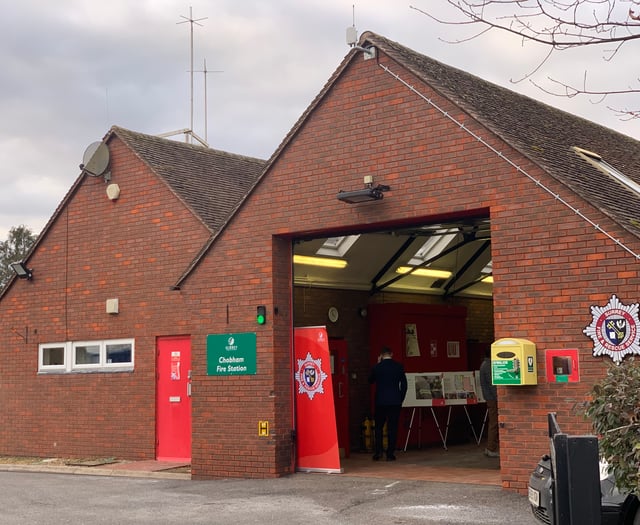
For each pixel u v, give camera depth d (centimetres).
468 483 1289
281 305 1486
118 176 1908
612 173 1449
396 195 1339
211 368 1531
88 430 1889
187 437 1745
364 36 1393
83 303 1930
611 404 662
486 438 2123
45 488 1441
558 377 1160
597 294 1137
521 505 1102
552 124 1631
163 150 2002
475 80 1647
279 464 1452
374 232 1449
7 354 2053
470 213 1283
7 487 1466
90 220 1942
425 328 1973
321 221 1420
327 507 1157
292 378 1494
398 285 2031
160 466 1677
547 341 1174
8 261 5525
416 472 1458
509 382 1169
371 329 1955
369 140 1377
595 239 1145
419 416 1916
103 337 1886
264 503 1208
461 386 1928
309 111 1442
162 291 1800
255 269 1495
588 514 540
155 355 1797
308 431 1481
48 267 2002
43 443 1962
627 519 806
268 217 1486
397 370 1675
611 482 812
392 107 1355
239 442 1486
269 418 1455
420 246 1872
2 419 2045
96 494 1352
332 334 1875
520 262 1208
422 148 1318
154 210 1836
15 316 2048
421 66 1411
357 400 1912
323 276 1842
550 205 1188
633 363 702
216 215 1809
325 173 1422
